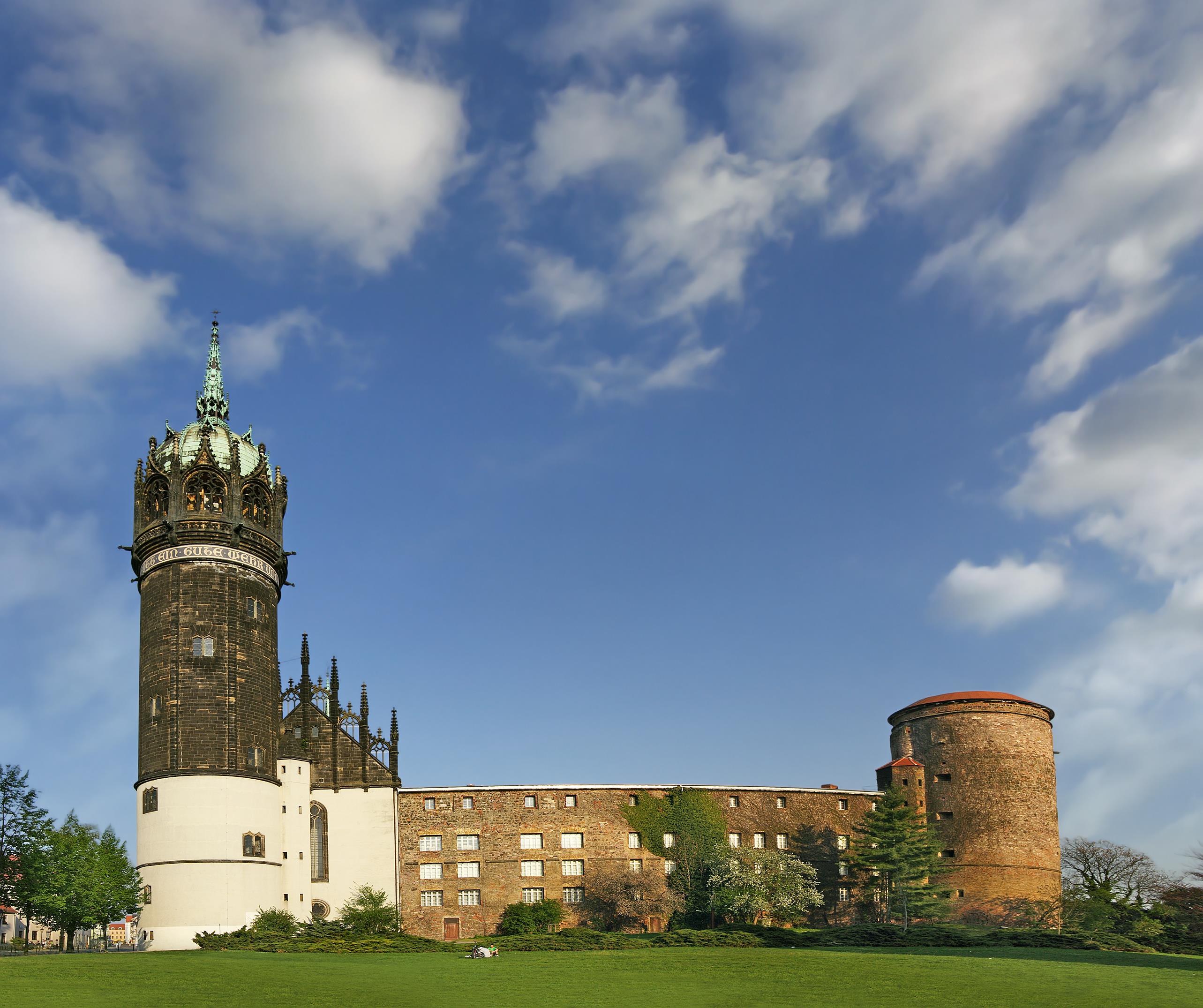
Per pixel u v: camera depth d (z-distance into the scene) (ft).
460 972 223.10
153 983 197.57
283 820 338.13
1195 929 402.11
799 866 363.56
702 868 366.22
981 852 383.45
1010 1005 185.98
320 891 347.56
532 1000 187.52
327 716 363.35
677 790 379.76
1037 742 398.21
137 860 310.04
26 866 280.31
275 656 336.29
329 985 200.23
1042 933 304.09
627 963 239.50
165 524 323.57
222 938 282.36
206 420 348.79
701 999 189.78
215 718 311.68
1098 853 456.86
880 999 191.42
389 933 300.81
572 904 361.30
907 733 411.54
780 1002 187.73
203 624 317.22
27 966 216.13
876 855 356.18
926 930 308.40
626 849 369.30
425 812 363.56
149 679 318.24
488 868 360.89
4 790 284.20
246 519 332.19
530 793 370.32
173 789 305.32
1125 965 243.81
